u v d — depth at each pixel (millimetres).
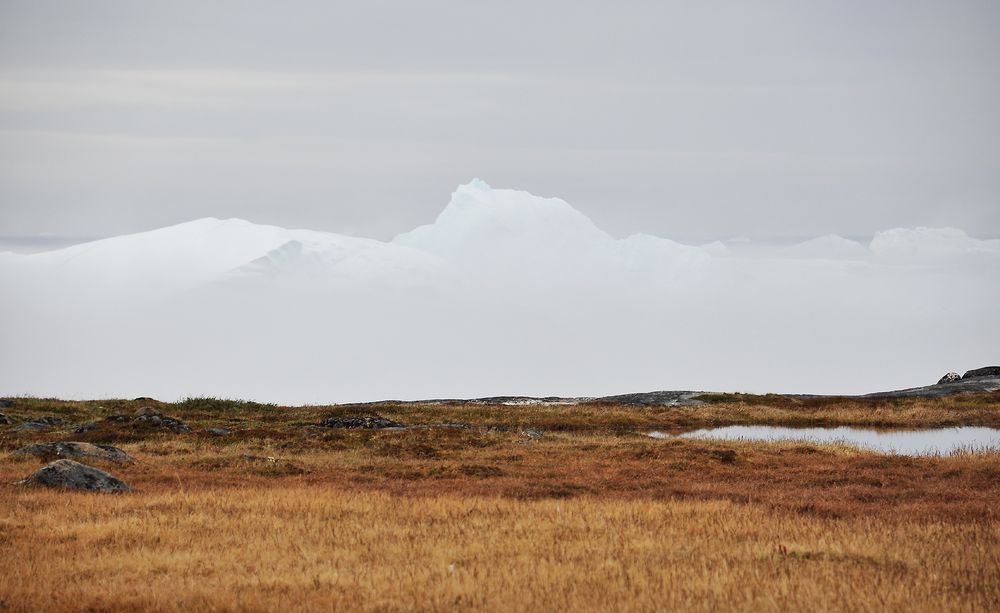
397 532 66188
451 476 106312
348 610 46062
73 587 50688
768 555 57688
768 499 85125
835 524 68500
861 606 45500
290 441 141375
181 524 69562
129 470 105750
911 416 198500
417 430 158250
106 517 71500
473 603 46625
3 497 79562
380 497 84125
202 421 176375
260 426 169625
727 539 63625
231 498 82125
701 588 48969
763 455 124312
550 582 50594
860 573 52250
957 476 100188
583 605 46250
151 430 147000
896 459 115875
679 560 56656
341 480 103062
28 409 180375
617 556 58000
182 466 112375
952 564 54938
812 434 176750
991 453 122188
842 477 100938
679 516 73188
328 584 51344
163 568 55781
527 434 159250
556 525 69062
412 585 50500
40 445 111250
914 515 73500
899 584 49188
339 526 68812
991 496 85562
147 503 78875
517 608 45750
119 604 47438
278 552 60094
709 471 109312
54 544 61875
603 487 95938
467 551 59688
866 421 195625
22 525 67438
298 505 78562
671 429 187500
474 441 144625
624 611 45125
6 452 118938
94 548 60625
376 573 53500
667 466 114000
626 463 118062
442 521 71875
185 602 47625
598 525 68812
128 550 60875
